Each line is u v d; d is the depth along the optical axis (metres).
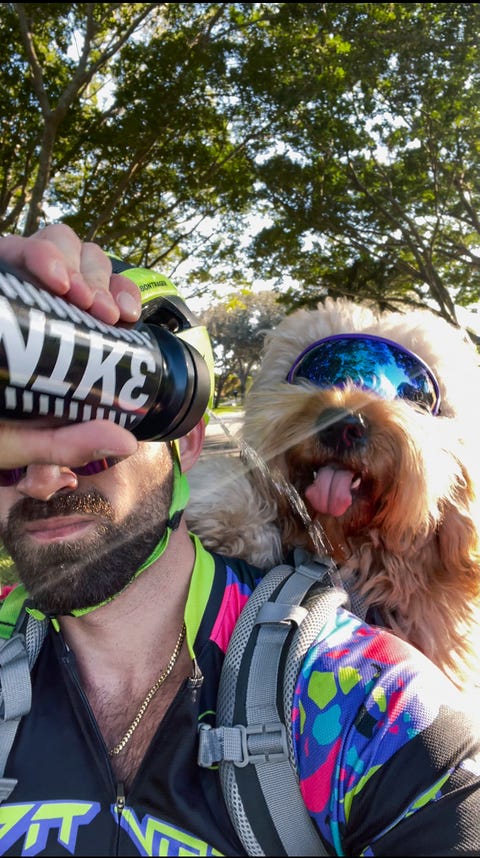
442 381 0.98
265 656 0.53
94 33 5.52
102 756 0.52
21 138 5.88
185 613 0.57
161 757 0.52
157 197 6.71
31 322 0.33
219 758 0.50
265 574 0.67
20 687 0.54
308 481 0.88
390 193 6.43
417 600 0.89
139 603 0.56
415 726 0.49
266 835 0.47
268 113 5.81
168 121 5.68
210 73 5.50
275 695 0.51
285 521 0.84
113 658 0.57
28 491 0.47
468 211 6.29
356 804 0.48
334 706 0.51
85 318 0.37
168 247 7.77
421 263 6.60
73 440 0.35
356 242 6.88
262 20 5.53
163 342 0.44
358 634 0.57
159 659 0.57
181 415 0.44
